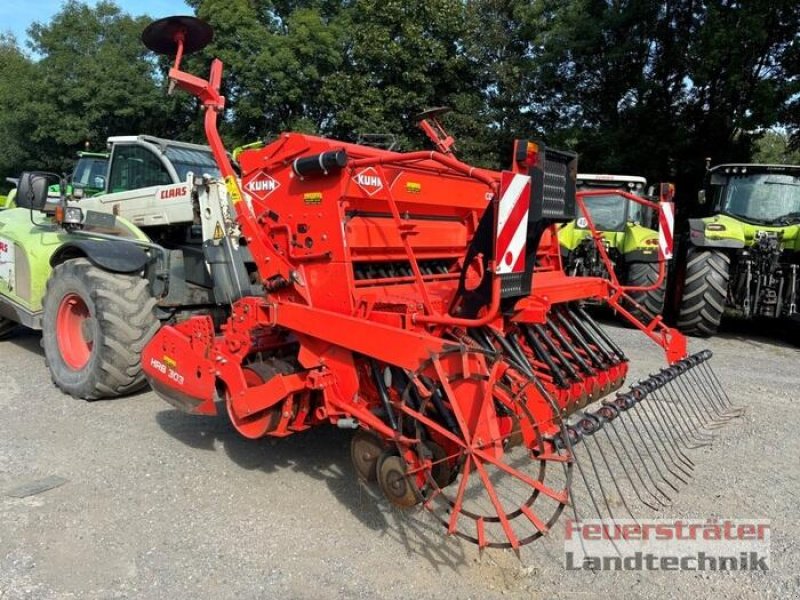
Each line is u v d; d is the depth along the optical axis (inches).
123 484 141.9
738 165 347.6
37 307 220.2
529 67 659.4
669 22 567.2
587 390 156.3
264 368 134.5
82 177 329.4
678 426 180.5
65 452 158.1
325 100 703.7
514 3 687.1
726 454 163.8
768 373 247.4
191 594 104.3
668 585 109.6
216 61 151.2
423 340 108.2
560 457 102.5
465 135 679.7
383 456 117.6
